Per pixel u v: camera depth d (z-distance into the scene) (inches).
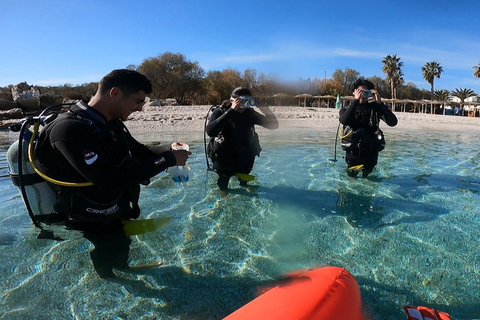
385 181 190.5
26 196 100.5
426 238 115.0
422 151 300.5
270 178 196.7
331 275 68.2
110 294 83.4
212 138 163.9
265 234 118.8
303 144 337.1
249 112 165.3
